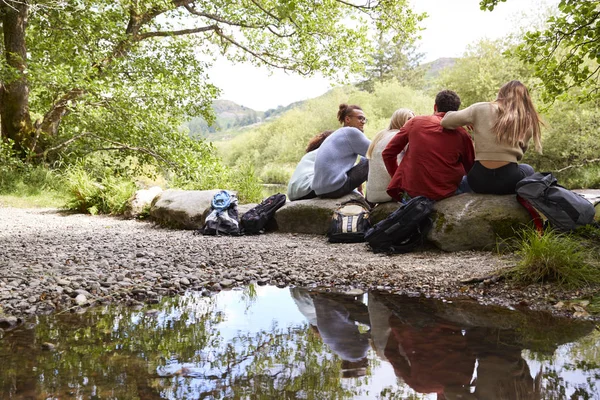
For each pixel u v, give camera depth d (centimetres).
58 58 1483
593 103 1961
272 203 690
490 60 2734
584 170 1984
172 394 173
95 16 1353
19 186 1244
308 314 292
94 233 680
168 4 1413
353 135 641
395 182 514
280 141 4809
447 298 325
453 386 178
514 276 344
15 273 386
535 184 421
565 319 273
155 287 364
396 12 1473
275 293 353
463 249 454
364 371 196
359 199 600
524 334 245
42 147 1430
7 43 1359
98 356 216
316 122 4431
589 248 370
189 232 711
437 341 235
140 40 1595
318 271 416
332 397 169
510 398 167
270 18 1647
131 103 1345
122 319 283
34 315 293
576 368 196
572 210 402
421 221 472
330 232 575
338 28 1603
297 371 196
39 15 1361
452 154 486
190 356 216
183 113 1570
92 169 1396
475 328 257
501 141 452
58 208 1076
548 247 339
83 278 376
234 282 386
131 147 1400
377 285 368
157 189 954
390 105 4272
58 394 173
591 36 494
